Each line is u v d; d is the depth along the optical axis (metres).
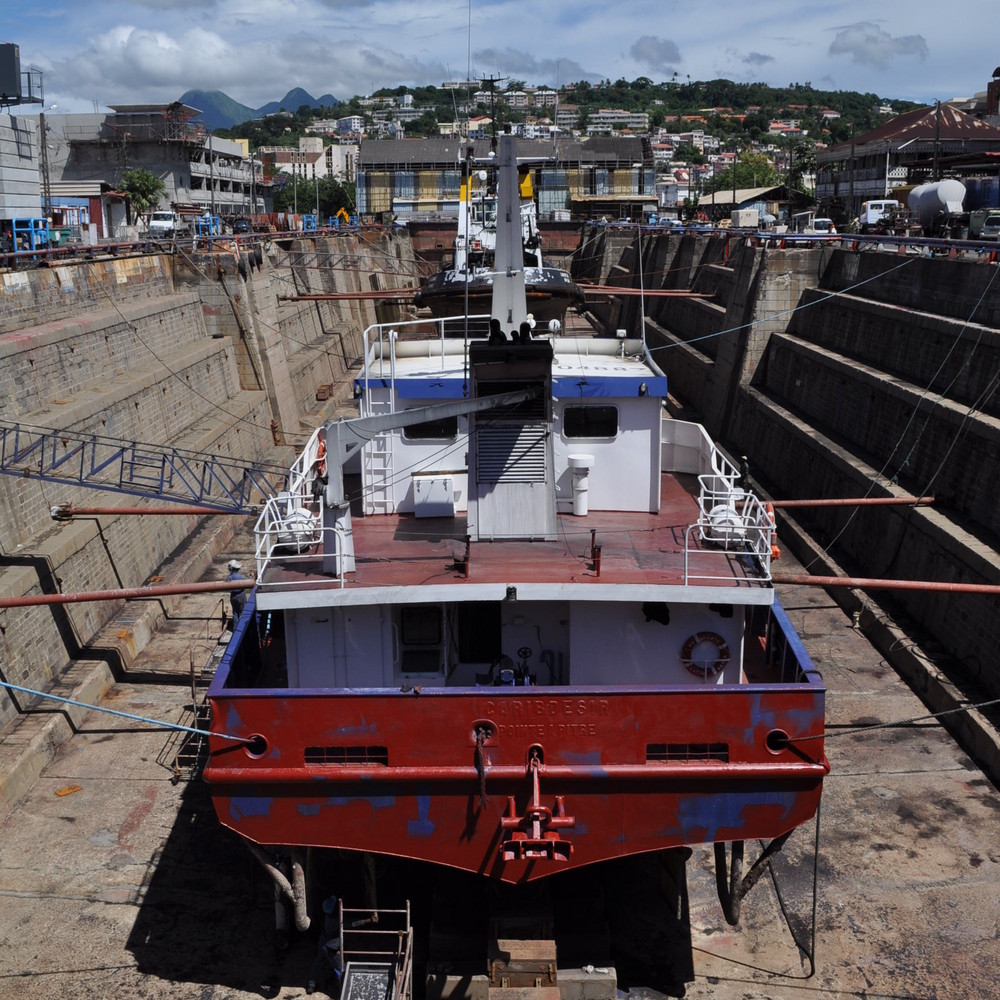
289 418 48.03
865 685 23.41
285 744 13.30
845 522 31.69
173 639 26.16
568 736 13.20
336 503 14.16
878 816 18.23
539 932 13.45
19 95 46.22
